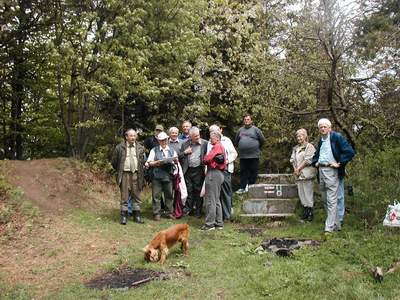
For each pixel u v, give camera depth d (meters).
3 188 9.29
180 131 13.46
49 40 11.70
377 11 9.65
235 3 14.30
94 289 5.43
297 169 8.88
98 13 11.36
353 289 4.99
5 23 11.99
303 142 9.03
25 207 8.89
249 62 13.02
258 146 10.67
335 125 10.70
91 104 12.51
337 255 6.27
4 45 12.91
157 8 12.09
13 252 7.04
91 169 11.71
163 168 9.37
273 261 6.29
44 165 11.05
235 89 13.01
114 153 9.05
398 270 5.46
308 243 7.05
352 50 9.27
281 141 12.12
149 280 5.73
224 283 5.57
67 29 11.17
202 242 7.50
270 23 14.17
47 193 9.89
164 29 12.26
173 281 5.64
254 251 6.81
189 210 9.86
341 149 7.55
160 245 6.46
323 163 7.61
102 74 11.18
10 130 14.52
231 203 9.56
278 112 11.39
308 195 8.82
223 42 14.16
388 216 6.78
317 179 8.78
